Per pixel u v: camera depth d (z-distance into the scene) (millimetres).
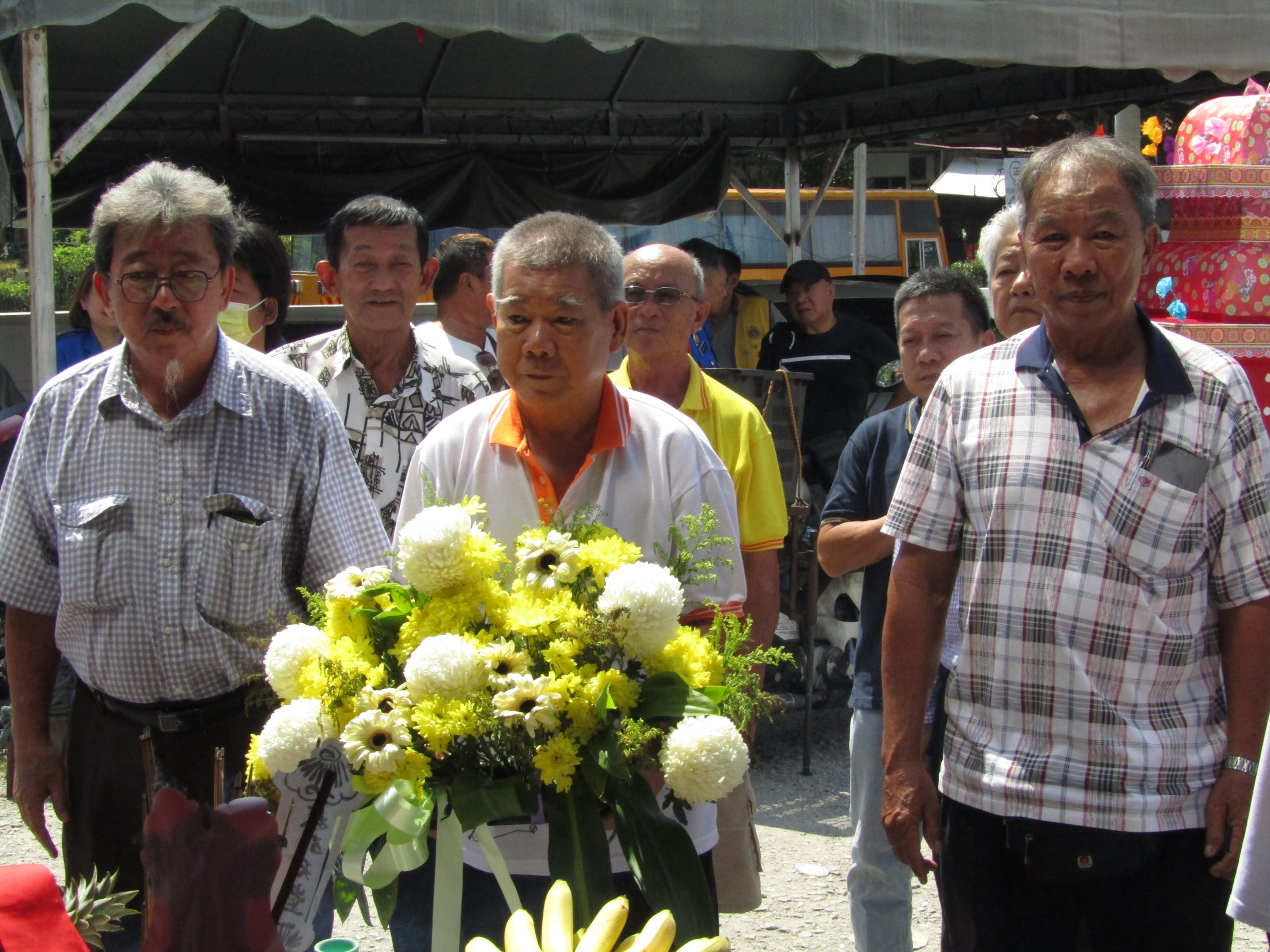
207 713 2451
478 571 1757
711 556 2182
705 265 6762
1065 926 2238
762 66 8727
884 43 5672
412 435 3455
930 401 2387
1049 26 5953
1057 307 2156
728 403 3250
